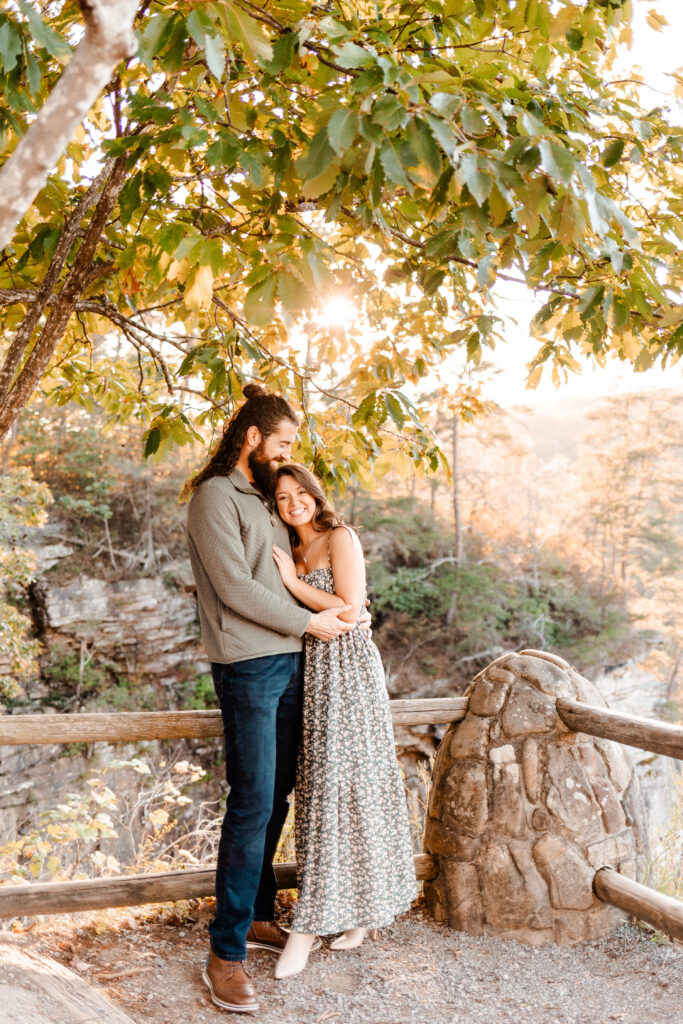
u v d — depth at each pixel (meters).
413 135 1.55
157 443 3.13
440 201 1.94
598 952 2.78
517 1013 2.41
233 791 2.51
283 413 2.64
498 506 24.84
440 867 3.07
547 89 2.32
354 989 2.56
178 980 2.55
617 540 26.14
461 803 3.02
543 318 2.49
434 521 23.44
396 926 3.02
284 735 2.73
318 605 2.69
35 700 15.07
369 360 3.75
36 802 13.02
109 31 1.11
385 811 2.71
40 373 2.75
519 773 2.97
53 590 15.88
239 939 2.44
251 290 1.77
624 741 2.76
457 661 20.02
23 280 3.26
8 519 11.59
